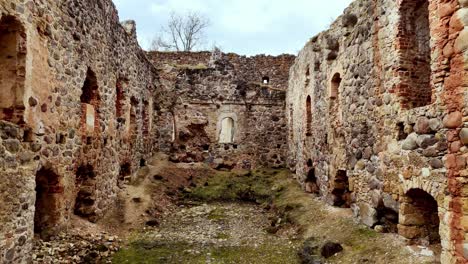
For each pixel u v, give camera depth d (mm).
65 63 7316
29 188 5594
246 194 13898
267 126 17812
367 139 7766
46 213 7172
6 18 5391
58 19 6996
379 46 7266
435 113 5473
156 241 8547
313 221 9102
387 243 6414
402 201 6379
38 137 6160
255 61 19047
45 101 6465
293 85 15875
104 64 9625
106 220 9297
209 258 7531
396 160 6586
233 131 17719
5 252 4906
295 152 15211
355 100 8383
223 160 17297
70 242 7250
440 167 5363
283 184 14211
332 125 10039
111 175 10195
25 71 5707
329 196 10070
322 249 7047
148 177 13570
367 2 7836
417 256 5707
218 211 11828
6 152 5000
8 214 5004
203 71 17625
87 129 8555
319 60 11516
